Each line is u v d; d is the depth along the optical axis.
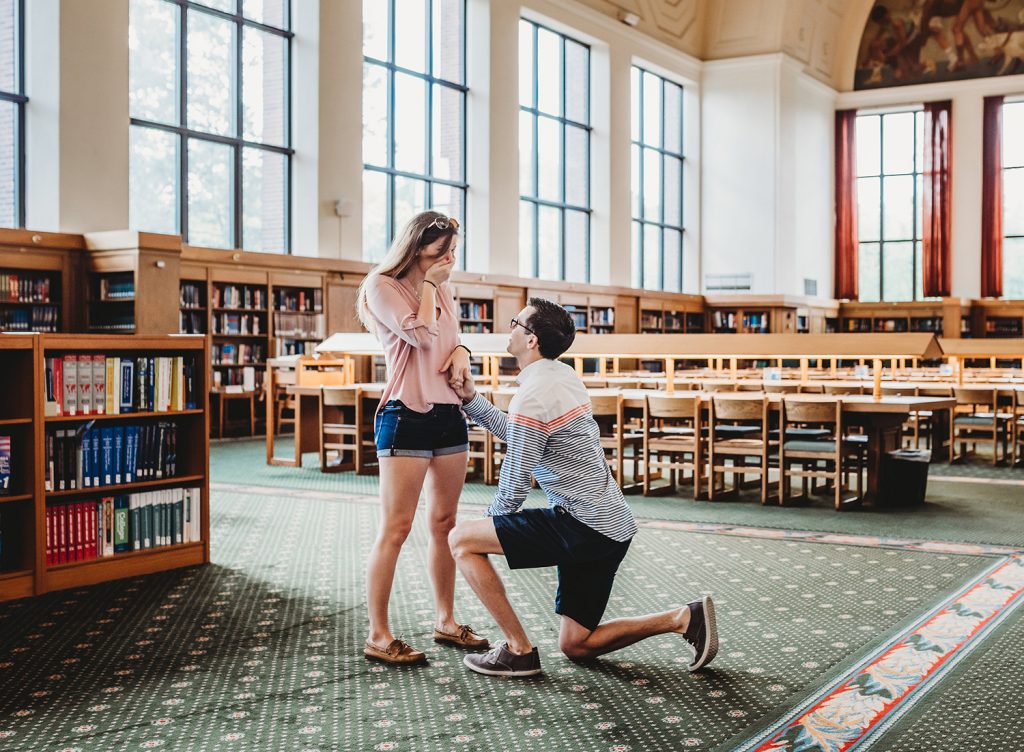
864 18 25.08
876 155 25.53
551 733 2.87
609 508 3.29
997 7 23.78
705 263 23.59
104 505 4.82
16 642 3.79
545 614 4.18
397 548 3.53
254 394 13.73
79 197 11.98
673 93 23.36
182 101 13.70
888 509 6.92
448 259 3.50
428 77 17.25
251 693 3.22
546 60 19.83
